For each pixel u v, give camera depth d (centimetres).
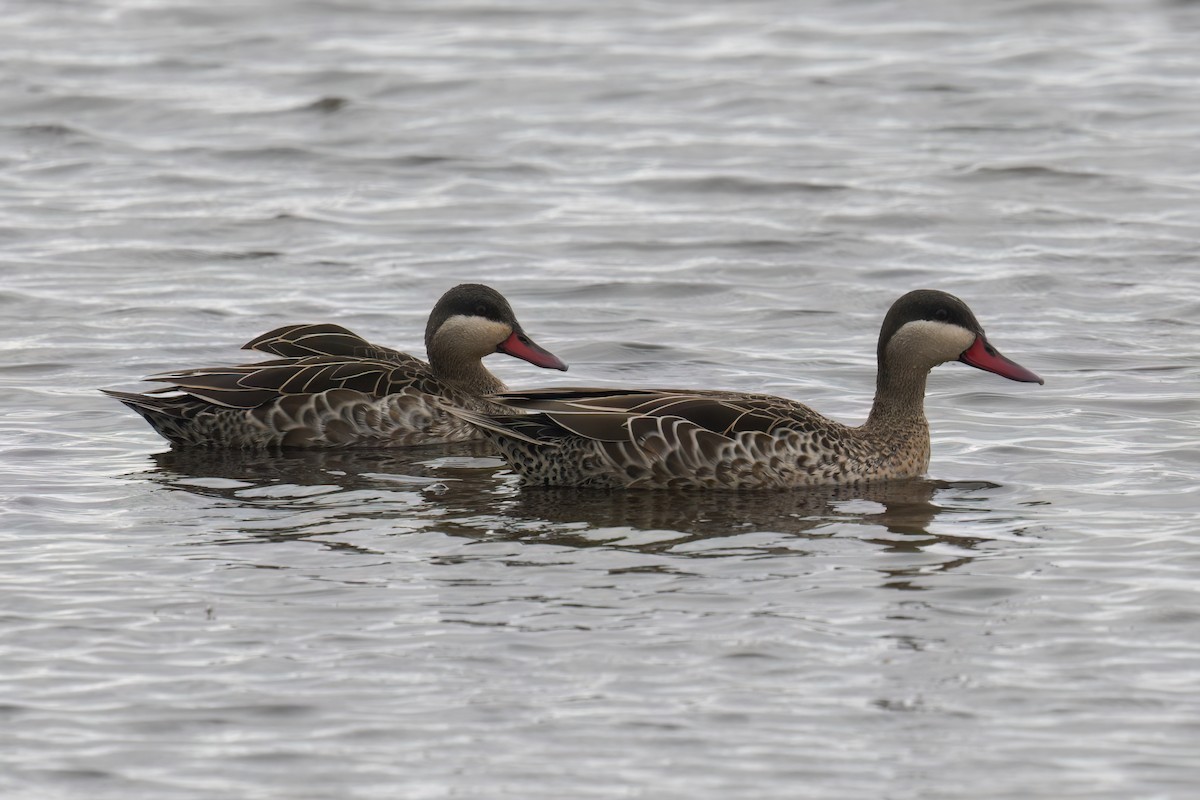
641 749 1036
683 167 2852
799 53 3541
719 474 1541
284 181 2783
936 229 2542
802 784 998
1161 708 1084
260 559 1347
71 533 1405
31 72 3359
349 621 1219
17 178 2781
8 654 1155
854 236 2505
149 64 3438
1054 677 1128
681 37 3688
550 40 3662
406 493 1545
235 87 3297
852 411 1792
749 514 1477
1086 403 1798
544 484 1577
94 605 1242
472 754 1030
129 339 2052
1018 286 2278
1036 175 2775
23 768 1009
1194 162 2842
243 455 1673
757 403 1574
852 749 1038
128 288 2261
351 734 1052
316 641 1183
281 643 1179
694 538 1408
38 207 2628
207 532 1415
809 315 2175
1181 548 1356
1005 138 2994
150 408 1681
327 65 3447
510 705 1090
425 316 2170
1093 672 1134
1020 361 1962
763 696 1103
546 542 1396
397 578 1306
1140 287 2261
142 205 2644
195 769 1011
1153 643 1177
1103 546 1369
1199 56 3478
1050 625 1209
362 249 2453
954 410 1789
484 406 1766
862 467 1567
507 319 1778
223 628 1204
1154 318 2134
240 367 1714
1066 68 3406
